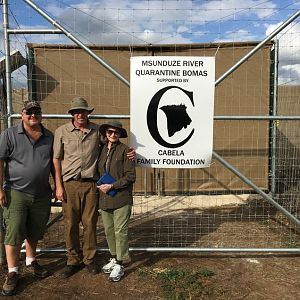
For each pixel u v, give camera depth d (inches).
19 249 154.0
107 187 153.9
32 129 149.8
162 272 163.6
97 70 280.1
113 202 155.6
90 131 155.6
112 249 164.4
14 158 149.3
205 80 165.0
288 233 219.3
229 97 283.9
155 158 169.0
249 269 168.7
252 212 262.1
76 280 159.3
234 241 205.9
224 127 287.3
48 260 178.4
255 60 280.7
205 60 163.8
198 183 291.1
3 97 181.5
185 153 168.7
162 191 291.4
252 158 289.1
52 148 156.4
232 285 154.3
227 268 169.6
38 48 275.1
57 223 233.8
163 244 201.6
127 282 157.2
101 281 158.1
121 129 155.2
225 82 282.8
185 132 167.5
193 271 165.5
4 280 159.0
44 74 277.0
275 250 176.9
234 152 288.8
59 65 277.7
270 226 232.7
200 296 145.9
